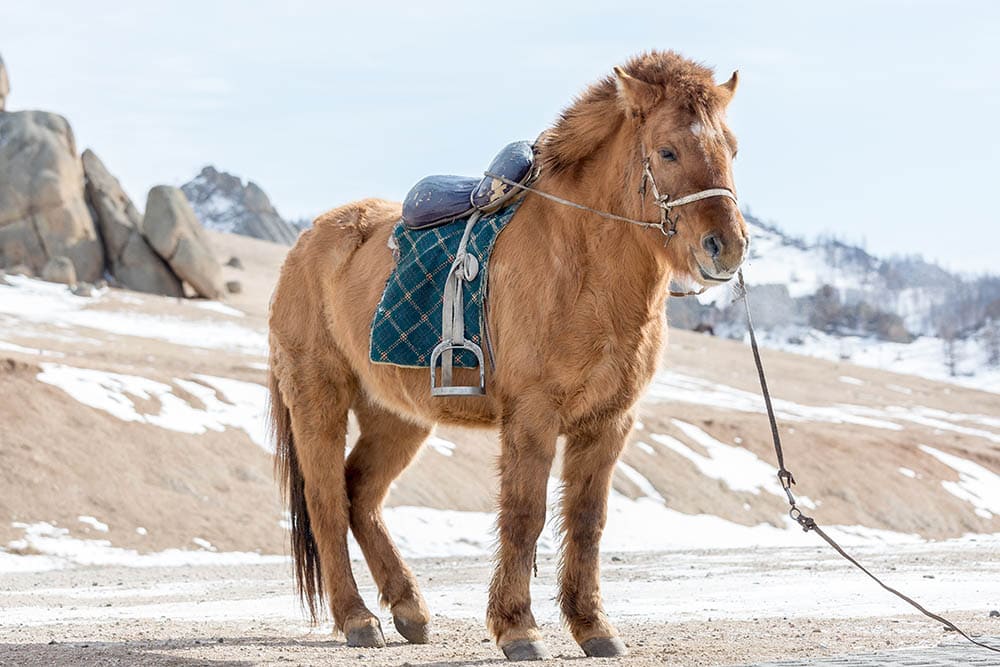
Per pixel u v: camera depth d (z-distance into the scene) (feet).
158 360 161.89
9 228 232.32
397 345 28.09
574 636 26.13
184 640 30.22
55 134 245.45
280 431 32.17
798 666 21.72
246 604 47.83
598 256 25.05
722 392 242.58
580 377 25.08
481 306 26.53
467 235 27.35
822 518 138.82
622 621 35.01
